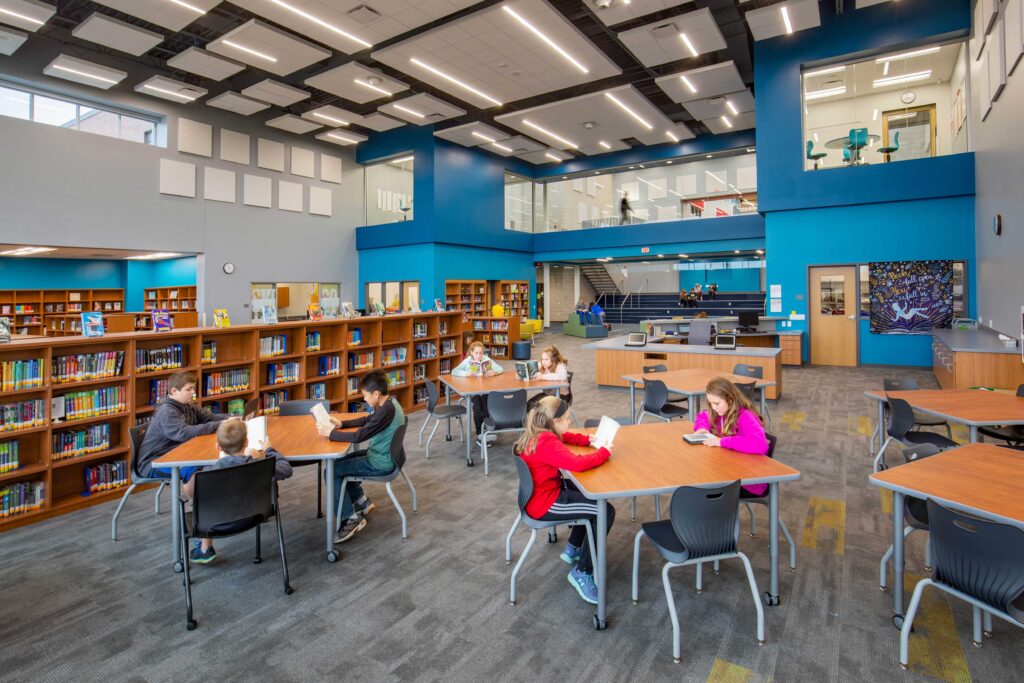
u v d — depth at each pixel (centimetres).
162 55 1030
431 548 343
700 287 2197
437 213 1413
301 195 1403
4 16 730
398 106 1135
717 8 928
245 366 552
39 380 395
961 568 205
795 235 1065
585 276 2480
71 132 982
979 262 895
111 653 241
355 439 338
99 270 1444
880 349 1016
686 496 230
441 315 851
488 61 905
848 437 575
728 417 321
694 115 1246
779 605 271
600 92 1091
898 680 216
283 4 718
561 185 1777
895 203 982
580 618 264
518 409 487
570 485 313
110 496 434
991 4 717
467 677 222
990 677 217
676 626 229
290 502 426
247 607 278
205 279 1198
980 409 379
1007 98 674
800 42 1016
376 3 717
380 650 241
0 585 302
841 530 356
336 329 667
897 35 931
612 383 905
